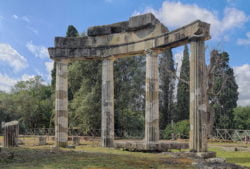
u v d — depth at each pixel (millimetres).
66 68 24109
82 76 41906
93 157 14211
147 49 20672
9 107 57219
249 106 62156
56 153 15703
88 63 41219
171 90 62094
